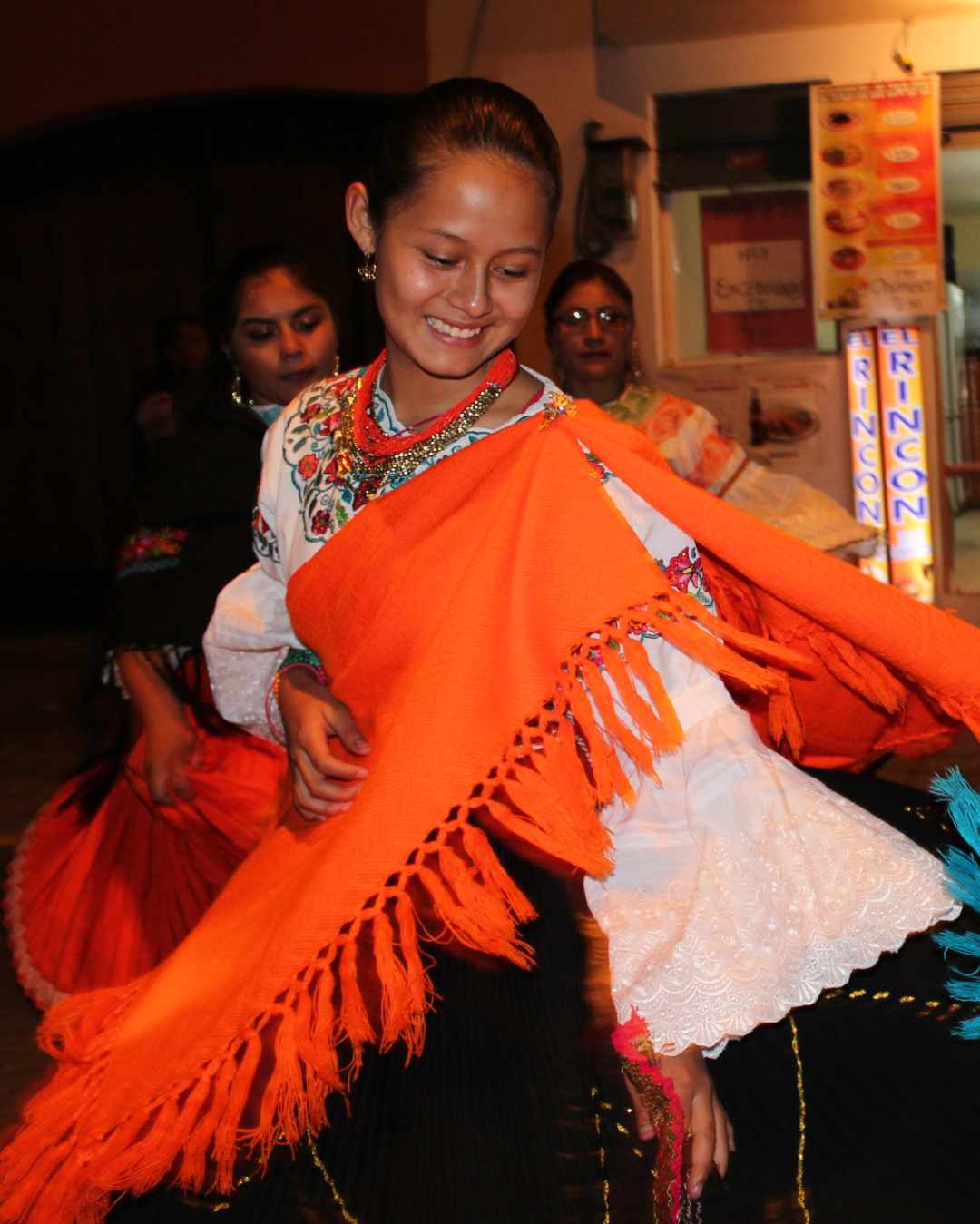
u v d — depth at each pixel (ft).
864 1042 7.38
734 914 6.57
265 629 8.75
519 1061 7.27
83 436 37.14
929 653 7.15
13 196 36.29
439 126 6.87
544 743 6.72
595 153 30.89
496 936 6.60
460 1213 6.85
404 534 7.36
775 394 30.89
